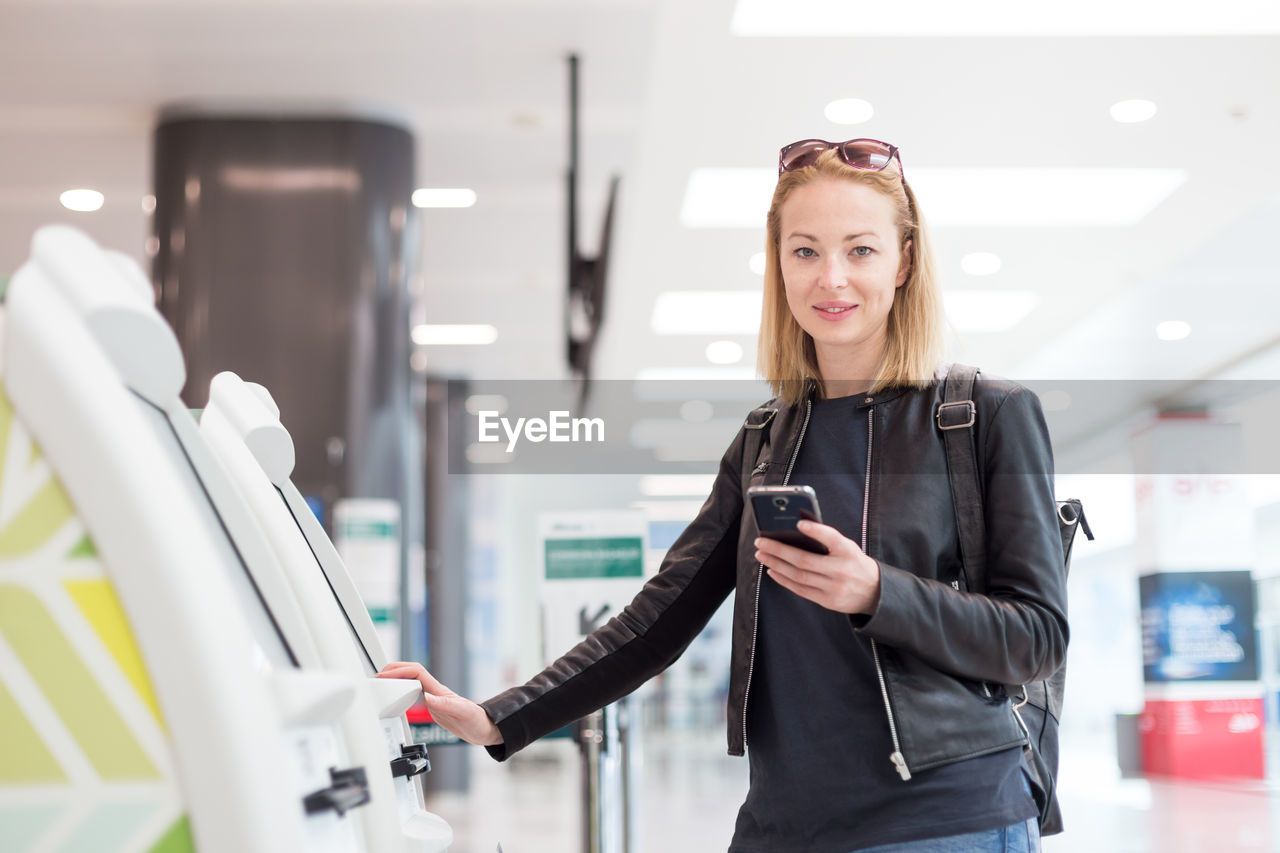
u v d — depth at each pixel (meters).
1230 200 8.28
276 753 0.92
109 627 0.92
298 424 6.05
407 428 6.29
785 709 1.55
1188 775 14.32
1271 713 14.69
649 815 9.18
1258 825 9.14
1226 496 14.62
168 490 0.93
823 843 1.49
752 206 8.17
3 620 0.92
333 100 6.21
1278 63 6.36
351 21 5.49
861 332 1.61
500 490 21.41
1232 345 11.99
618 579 3.88
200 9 5.36
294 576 1.40
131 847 0.90
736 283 9.75
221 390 1.61
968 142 7.38
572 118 5.98
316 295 6.15
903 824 1.45
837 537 1.34
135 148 6.80
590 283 6.23
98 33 5.54
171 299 6.18
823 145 1.64
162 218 6.25
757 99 6.57
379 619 5.95
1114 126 7.19
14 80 5.96
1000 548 1.50
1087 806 10.81
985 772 1.46
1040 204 8.46
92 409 0.93
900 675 1.46
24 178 7.23
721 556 1.83
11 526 0.92
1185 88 6.68
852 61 6.22
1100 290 10.23
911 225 1.65
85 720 0.91
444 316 10.62
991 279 9.95
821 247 1.60
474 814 9.88
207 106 6.23
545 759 18.00
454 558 13.27
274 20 5.46
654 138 6.96
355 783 1.12
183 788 0.91
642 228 8.43
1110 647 18.31
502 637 21.88
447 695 1.79
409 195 6.45
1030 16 5.92
